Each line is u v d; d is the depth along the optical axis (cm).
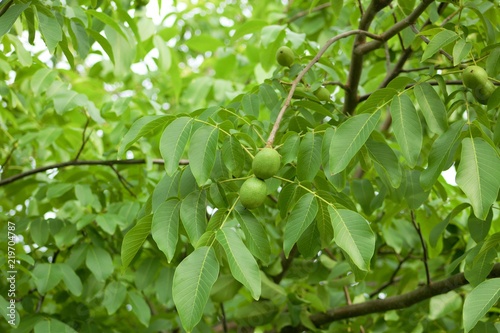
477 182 175
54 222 302
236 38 345
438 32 234
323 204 194
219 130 199
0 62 309
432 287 278
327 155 199
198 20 575
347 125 192
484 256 210
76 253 293
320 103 257
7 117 370
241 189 184
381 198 272
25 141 327
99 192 334
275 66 393
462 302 331
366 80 415
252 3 550
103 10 342
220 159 211
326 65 294
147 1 347
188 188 204
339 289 381
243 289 371
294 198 211
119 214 306
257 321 334
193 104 394
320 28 405
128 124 325
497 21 292
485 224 231
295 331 338
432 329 337
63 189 303
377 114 195
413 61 376
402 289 359
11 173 359
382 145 210
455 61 208
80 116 382
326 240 205
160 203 205
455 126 193
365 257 173
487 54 223
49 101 319
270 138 191
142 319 297
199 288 168
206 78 402
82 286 301
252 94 261
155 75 477
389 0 267
